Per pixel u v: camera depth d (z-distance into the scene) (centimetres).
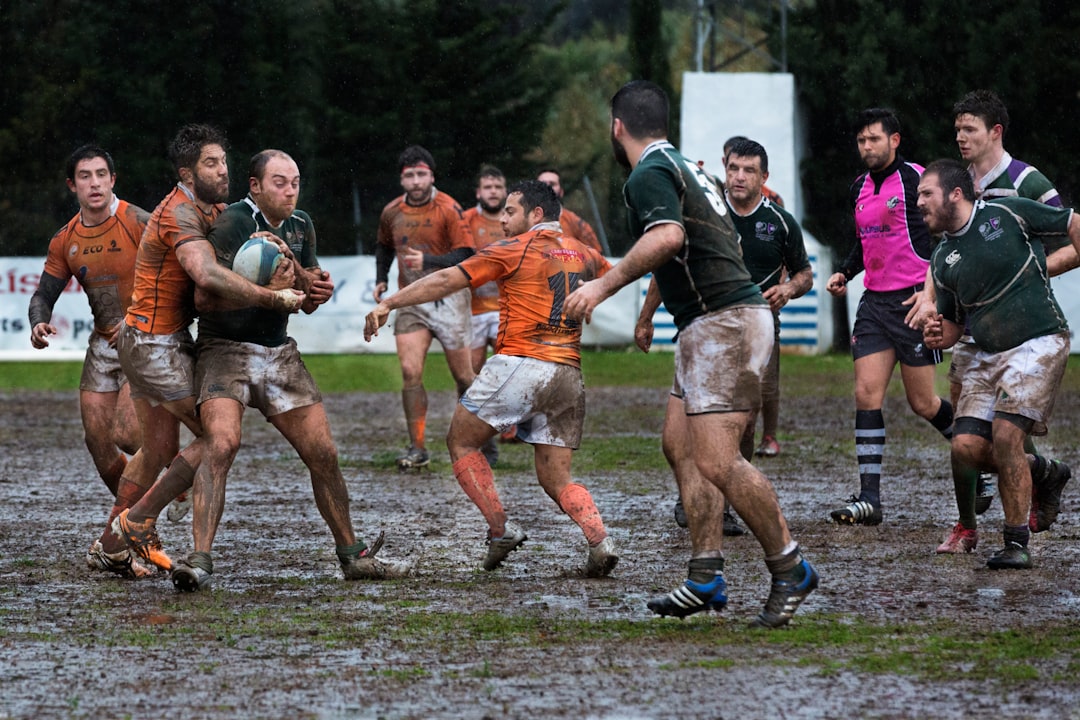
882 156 2309
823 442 3522
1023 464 1878
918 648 1441
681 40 10850
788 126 6688
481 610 1645
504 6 8319
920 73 6881
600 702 1256
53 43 7706
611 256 8050
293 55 7944
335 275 6272
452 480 2889
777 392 3203
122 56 7712
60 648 1471
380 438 3716
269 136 7769
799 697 1270
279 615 1623
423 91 8056
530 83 8294
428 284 1825
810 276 2309
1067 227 1858
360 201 8100
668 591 1761
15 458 3306
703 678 1334
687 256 1506
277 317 1786
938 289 1959
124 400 2070
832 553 2016
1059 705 1241
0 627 1568
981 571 1872
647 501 2561
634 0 8138
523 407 1862
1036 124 6738
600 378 5581
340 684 1323
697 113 6744
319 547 2108
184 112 7681
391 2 8106
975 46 6731
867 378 2302
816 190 7081
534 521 2344
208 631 1542
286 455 3366
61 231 2130
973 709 1231
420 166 3186
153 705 1259
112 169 2105
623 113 1555
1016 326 1877
